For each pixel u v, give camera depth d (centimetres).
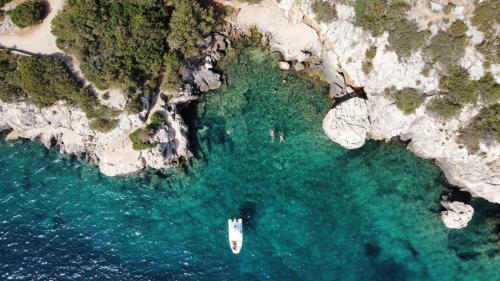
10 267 5669
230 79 6538
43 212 6003
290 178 6225
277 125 6412
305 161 6288
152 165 6144
